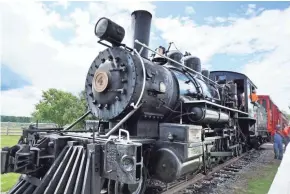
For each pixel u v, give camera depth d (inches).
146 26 207.6
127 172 114.8
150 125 182.5
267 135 718.5
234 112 345.7
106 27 163.2
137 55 175.2
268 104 712.4
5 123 930.7
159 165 161.9
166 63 249.9
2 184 234.8
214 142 254.8
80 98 641.0
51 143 138.0
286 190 148.9
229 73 442.0
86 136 144.4
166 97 192.9
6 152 131.2
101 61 181.2
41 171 140.8
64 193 114.5
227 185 234.2
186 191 203.0
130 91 160.2
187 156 157.0
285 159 212.8
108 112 169.9
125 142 121.0
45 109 591.2
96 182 121.3
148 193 180.2
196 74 279.7
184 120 212.5
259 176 280.5
